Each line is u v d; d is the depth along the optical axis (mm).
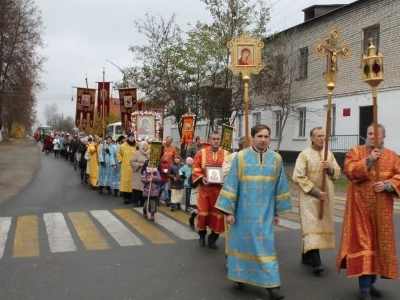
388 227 5141
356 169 5172
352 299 5355
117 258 7176
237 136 32688
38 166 27203
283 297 5250
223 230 7500
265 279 5184
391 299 5367
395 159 5270
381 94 20750
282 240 8500
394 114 20141
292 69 24891
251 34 25188
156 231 9211
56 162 31078
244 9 25359
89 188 16969
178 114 27625
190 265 6797
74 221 10164
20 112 52844
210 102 26422
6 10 34969
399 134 19859
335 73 6160
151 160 10461
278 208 5453
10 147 51438
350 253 5227
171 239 8523
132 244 8109
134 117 17797
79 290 5680
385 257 5109
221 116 27062
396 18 20125
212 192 7637
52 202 13180
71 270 6527
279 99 25453
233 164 5430
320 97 24797
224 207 5383
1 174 21844
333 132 23859
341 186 17562
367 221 5191
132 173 12406
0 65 38250
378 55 5113
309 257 6762
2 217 10617
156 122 17750
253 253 5262
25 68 40969
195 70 26031
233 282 5969
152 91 27766
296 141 26734
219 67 25812
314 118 25297
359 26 22156
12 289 5730
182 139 17750
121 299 5371
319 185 6484
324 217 6406
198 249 7777
